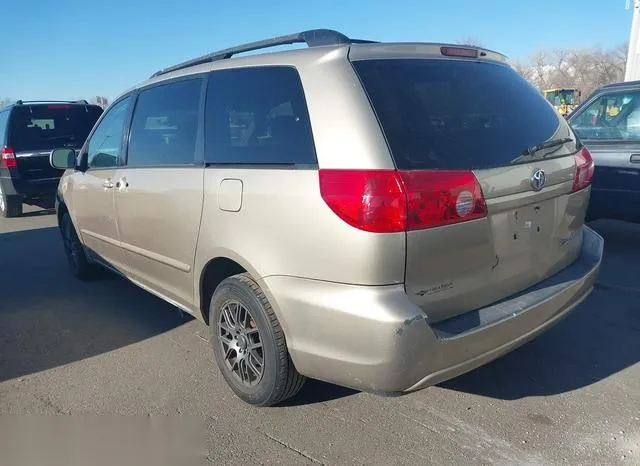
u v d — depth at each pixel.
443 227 2.50
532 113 3.14
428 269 2.51
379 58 2.73
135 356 3.91
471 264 2.65
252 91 3.07
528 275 2.99
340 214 2.48
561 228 3.18
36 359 3.92
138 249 4.05
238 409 3.18
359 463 2.70
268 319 2.88
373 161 2.45
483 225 2.64
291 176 2.71
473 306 2.72
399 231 2.40
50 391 3.45
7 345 4.18
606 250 6.12
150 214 3.75
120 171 4.18
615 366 3.60
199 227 3.27
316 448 2.82
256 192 2.85
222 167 3.13
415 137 2.56
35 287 5.55
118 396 3.36
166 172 3.59
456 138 2.67
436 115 2.69
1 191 9.76
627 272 5.38
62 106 9.84
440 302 2.58
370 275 2.43
